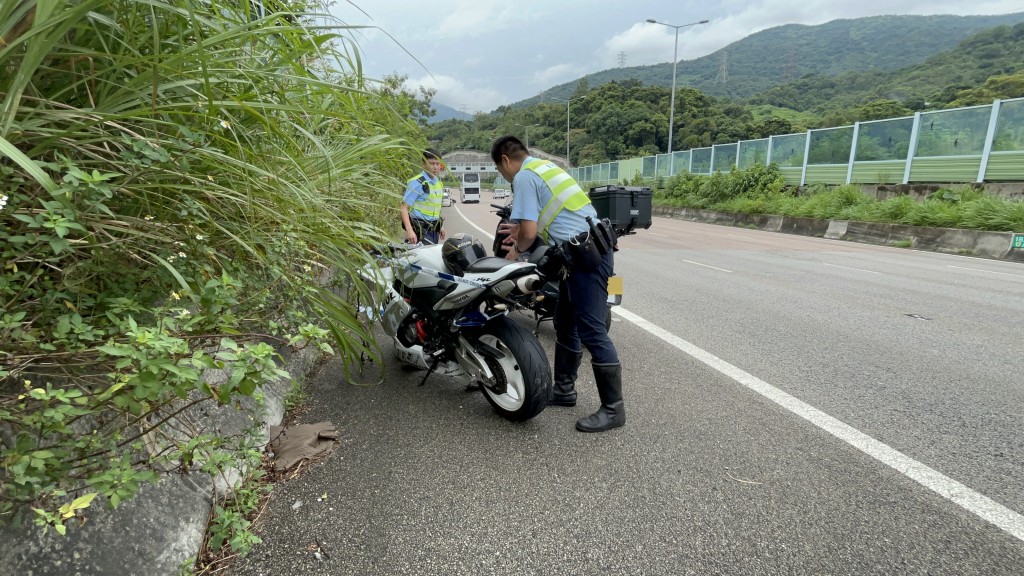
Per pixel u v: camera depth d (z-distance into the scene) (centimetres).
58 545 146
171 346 129
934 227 1265
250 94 199
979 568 193
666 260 1034
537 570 190
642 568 192
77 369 153
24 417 124
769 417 319
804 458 270
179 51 180
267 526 211
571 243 290
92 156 164
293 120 239
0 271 143
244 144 225
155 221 184
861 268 943
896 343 473
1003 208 1167
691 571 191
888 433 298
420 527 213
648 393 357
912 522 219
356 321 268
